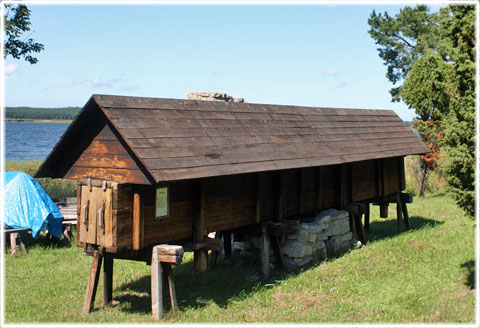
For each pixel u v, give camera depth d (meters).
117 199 8.30
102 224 8.45
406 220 17.45
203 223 9.73
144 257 9.01
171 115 9.79
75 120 8.78
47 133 112.31
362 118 16.62
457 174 9.68
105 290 9.63
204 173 8.77
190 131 9.73
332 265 12.34
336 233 13.72
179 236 9.43
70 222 15.52
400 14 32.09
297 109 14.03
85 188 8.74
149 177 8.29
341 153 13.16
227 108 11.52
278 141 11.66
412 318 8.73
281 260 12.02
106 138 8.88
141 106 9.36
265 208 11.72
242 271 12.07
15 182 15.16
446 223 17.98
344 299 9.95
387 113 18.58
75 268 12.35
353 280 11.12
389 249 13.87
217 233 12.66
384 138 16.23
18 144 73.12
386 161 16.77
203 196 9.70
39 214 14.71
